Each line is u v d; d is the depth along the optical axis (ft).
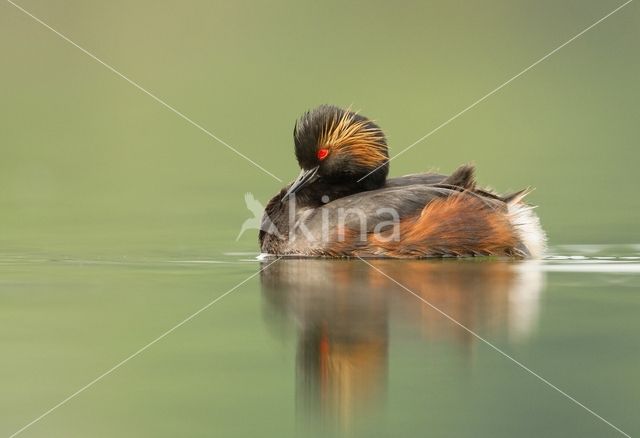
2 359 33.04
